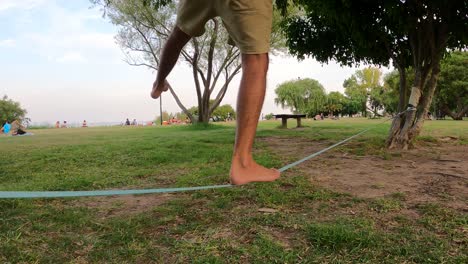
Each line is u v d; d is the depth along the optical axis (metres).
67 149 8.65
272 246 2.61
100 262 2.47
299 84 66.06
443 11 7.69
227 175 5.00
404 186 4.43
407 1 7.55
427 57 8.21
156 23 19.05
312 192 4.08
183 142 9.65
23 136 16.12
